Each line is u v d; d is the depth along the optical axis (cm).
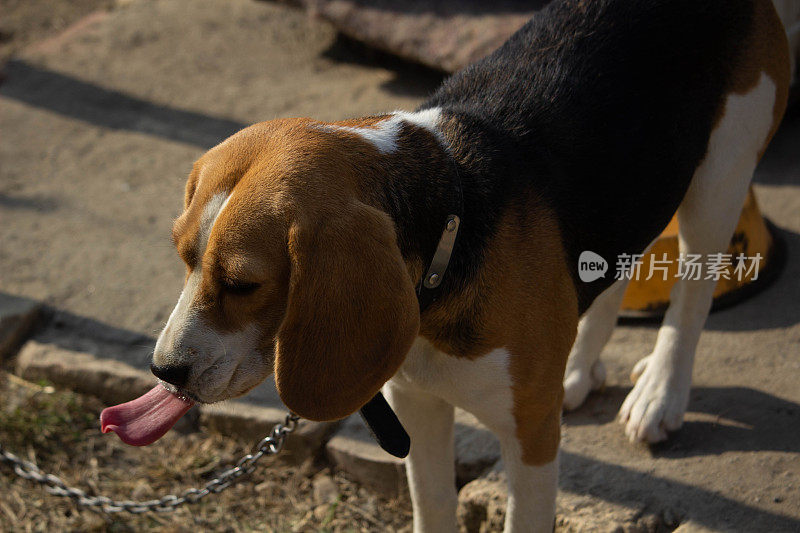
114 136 539
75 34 652
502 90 242
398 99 537
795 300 357
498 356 216
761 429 298
